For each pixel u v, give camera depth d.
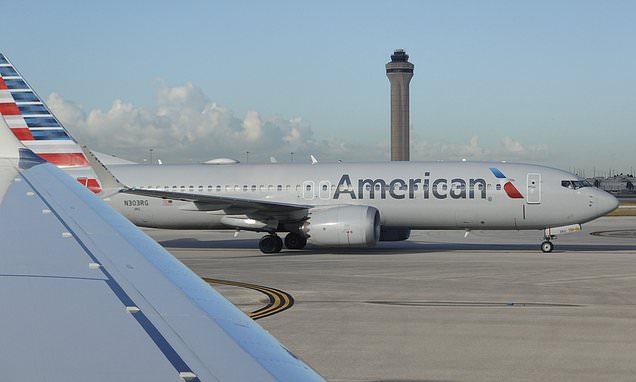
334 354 12.94
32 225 5.13
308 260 29.25
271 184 34.59
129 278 3.84
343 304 18.38
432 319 16.30
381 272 24.97
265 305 18.25
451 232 50.28
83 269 4.01
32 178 6.98
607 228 52.34
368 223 30.78
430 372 11.70
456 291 20.58
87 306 3.36
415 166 33.72
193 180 35.41
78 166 32.03
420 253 32.34
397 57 115.81
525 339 14.25
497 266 26.64
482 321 16.06
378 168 34.00
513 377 11.42
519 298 19.33
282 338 14.27
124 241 4.73
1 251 4.38
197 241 41.62
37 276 3.84
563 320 16.22
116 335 3.00
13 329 3.04
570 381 11.20
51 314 3.23
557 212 31.81
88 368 2.65
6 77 32.19
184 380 2.55
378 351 13.18
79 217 5.46
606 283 22.12
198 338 2.99
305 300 19.03
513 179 32.19
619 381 11.20
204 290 3.72
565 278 23.27
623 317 16.59
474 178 32.56
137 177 35.84
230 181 35.00
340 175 33.97
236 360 2.77
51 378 2.55
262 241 33.22
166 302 3.45
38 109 32.16
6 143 8.27
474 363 12.33
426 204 32.81
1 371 2.62
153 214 35.25
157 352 2.82
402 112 116.69
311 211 31.88
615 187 155.12
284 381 2.58
